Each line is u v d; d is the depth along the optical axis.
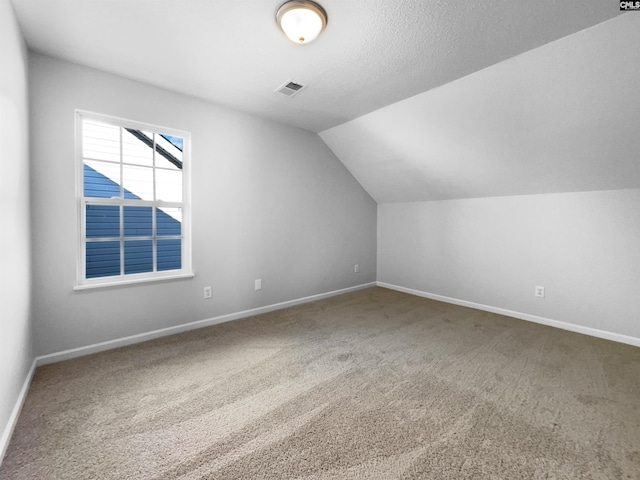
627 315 2.64
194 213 2.86
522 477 1.25
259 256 3.38
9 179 1.49
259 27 1.83
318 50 2.05
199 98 2.84
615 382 1.99
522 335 2.82
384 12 1.67
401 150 3.50
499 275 3.49
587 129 2.30
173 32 1.88
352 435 1.50
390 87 2.57
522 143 2.68
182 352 2.41
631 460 1.33
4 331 1.39
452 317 3.35
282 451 1.39
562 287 3.02
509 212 3.39
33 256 2.10
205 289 2.97
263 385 1.95
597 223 2.79
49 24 1.79
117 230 3.78
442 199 4.02
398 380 2.02
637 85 1.91
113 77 2.38
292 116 3.27
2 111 1.39
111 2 1.62
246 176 3.22
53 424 1.55
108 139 3.24
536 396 1.83
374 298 4.15
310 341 2.66
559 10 1.65
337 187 4.21
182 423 1.58
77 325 2.30
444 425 1.57
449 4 1.61
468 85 2.42
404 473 1.27
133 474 1.26
